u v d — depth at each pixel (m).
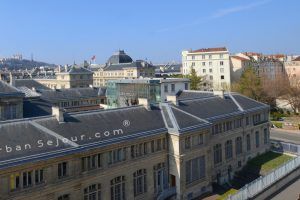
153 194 57.03
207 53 196.38
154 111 63.22
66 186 45.75
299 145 82.75
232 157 74.19
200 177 61.75
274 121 124.06
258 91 142.12
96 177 49.25
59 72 192.88
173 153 58.31
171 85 104.38
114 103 113.62
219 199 56.03
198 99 75.00
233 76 197.88
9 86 67.44
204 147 62.22
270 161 78.50
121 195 52.78
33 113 70.38
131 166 53.78
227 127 73.44
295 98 135.75
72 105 116.00
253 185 55.88
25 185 42.03
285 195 59.44
